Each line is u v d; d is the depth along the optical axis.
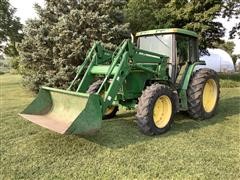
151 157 3.75
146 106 4.59
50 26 9.59
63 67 9.31
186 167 3.44
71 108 4.41
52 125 4.17
